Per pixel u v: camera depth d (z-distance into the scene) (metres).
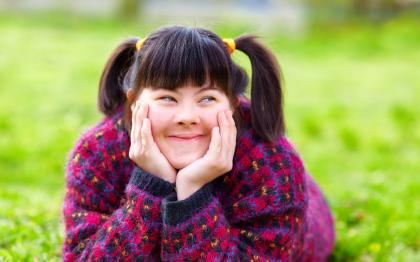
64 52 12.23
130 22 18.75
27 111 7.34
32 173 5.21
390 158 6.04
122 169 2.28
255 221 2.20
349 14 18.41
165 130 2.10
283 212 2.20
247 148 2.24
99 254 2.10
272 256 2.21
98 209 2.27
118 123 2.31
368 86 10.63
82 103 7.95
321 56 14.52
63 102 7.92
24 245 2.91
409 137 7.01
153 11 19.78
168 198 2.10
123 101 2.36
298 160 2.29
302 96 9.45
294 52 14.86
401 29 16.78
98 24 17.47
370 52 15.12
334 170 5.48
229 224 2.20
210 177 2.12
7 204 3.54
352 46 15.76
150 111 2.09
